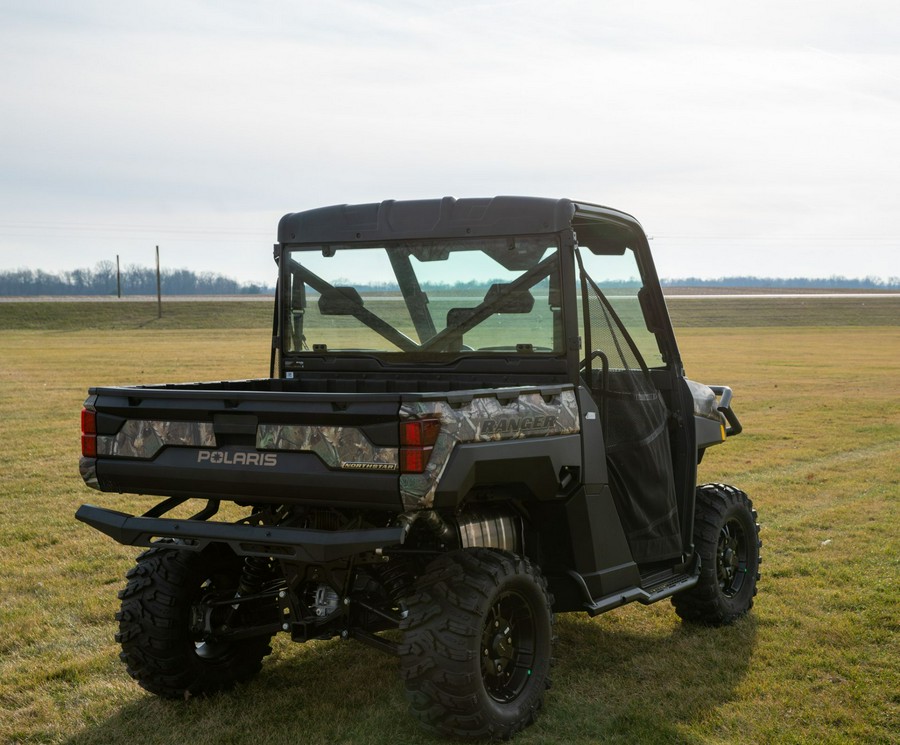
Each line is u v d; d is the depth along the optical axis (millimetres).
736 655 4902
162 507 4281
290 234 4984
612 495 4566
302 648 5078
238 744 3834
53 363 32500
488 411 3707
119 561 6930
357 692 4391
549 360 4398
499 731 3746
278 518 4320
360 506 3545
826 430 15516
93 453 4117
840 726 4008
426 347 4703
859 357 37594
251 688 4473
